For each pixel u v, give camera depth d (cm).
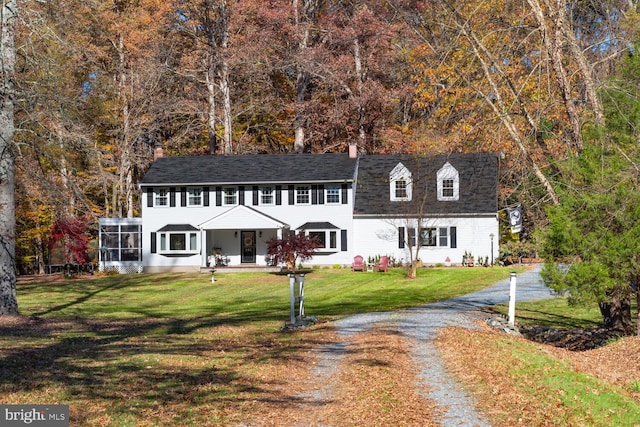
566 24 2028
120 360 1548
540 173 2066
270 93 5866
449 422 1010
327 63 5116
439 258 4572
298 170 4772
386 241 4634
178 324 2333
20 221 4819
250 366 1455
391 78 5459
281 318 2411
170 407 1105
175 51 5525
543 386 1225
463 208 4525
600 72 2234
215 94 5778
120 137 5266
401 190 4681
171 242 4800
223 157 5025
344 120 5269
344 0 5444
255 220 4544
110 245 4859
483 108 2472
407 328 1967
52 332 2111
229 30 5275
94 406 1106
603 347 1766
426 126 4062
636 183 1634
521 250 4584
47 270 5562
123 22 4953
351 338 1819
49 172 3388
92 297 3425
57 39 2366
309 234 4716
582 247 1650
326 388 1246
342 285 3647
